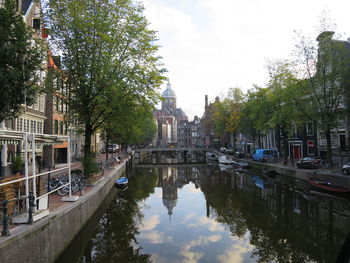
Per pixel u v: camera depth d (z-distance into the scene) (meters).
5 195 7.39
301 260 8.59
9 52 8.94
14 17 9.45
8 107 9.71
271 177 26.55
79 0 13.93
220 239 10.65
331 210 14.11
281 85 25.56
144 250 9.61
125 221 13.20
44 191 10.30
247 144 51.88
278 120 26.00
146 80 15.73
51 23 14.33
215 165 44.31
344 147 26.27
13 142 7.89
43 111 23.53
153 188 23.62
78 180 12.91
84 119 15.59
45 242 7.06
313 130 30.77
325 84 20.02
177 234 11.32
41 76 16.94
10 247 5.59
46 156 24.59
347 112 21.47
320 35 20.39
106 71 14.23
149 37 15.80
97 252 9.45
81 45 14.54
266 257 8.91
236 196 18.84
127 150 56.50
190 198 18.86
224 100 44.38
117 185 22.05
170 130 137.88
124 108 15.77
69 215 8.96
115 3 14.80
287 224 12.16
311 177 20.25
